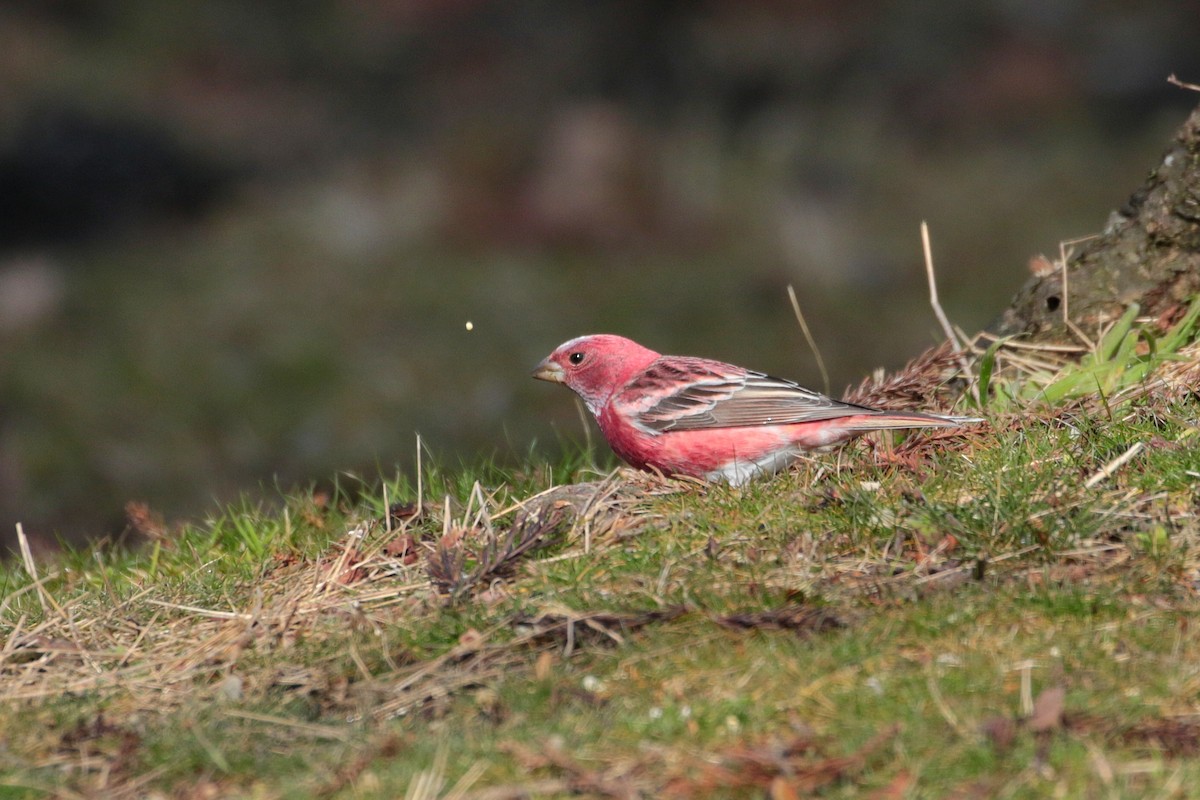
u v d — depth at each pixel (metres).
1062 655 5.92
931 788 5.15
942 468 7.96
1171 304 9.38
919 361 9.85
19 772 5.91
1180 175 9.17
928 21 33.25
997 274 24.11
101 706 6.57
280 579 7.98
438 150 29.33
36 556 10.28
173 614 7.67
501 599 7.02
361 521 8.75
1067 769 5.16
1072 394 8.87
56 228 26.56
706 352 21.78
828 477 8.18
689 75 32.09
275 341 21.97
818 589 6.74
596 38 33.44
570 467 9.59
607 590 6.97
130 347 22.02
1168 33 32.56
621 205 26.41
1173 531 6.89
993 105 30.95
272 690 6.54
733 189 27.11
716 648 6.27
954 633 6.18
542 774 5.46
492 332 22.33
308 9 35.25
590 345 9.46
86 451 18.75
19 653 7.30
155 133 28.98
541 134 28.78
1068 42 32.72
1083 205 26.69
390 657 6.64
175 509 17.30
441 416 19.59
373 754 5.70
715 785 5.28
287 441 19.06
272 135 30.55
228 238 26.36
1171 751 5.26
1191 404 8.22
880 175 28.22
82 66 31.50
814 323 22.52
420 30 34.53
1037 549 6.88
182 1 34.97
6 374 21.19
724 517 7.67
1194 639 5.96
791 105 31.19
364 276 24.50
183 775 5.83
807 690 5.86
